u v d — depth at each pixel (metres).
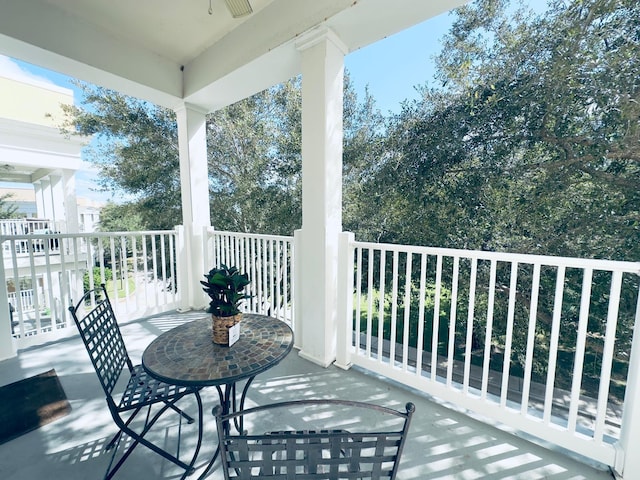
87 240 2.95
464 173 3.82
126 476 1.35
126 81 2.86
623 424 1.34
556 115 3.21
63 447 1.52
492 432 1.63
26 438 1.57
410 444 1.54
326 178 2.17
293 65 2.55
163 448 1.51
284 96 5.73
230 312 1.39
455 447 1.52
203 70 2.99
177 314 3.51
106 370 1.38
